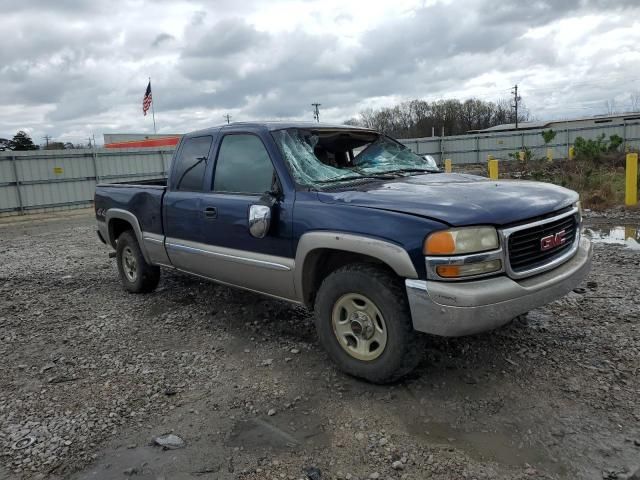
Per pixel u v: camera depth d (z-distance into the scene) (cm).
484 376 354
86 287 649
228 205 427
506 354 385
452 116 9006
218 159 459
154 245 532
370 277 327
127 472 270
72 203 2034
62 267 787
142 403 341
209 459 278
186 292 597
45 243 1098
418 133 9056
